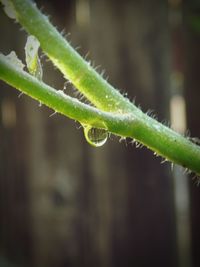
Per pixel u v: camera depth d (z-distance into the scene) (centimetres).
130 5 21
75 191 21
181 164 11
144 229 21
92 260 21
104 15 21
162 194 21
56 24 21
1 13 21
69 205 21
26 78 10
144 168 21
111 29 21
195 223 21
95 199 21
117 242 21
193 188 21
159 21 21
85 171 21
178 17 21
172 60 21
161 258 21
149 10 21
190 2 20
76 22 21
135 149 21
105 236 21
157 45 21
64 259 21
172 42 21
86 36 21
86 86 11
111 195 21
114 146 21
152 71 21
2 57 10
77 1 21
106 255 21
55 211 21
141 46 21
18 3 11
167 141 11
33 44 11
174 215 21
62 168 21
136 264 21
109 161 21
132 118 11
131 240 21
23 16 11
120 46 21
